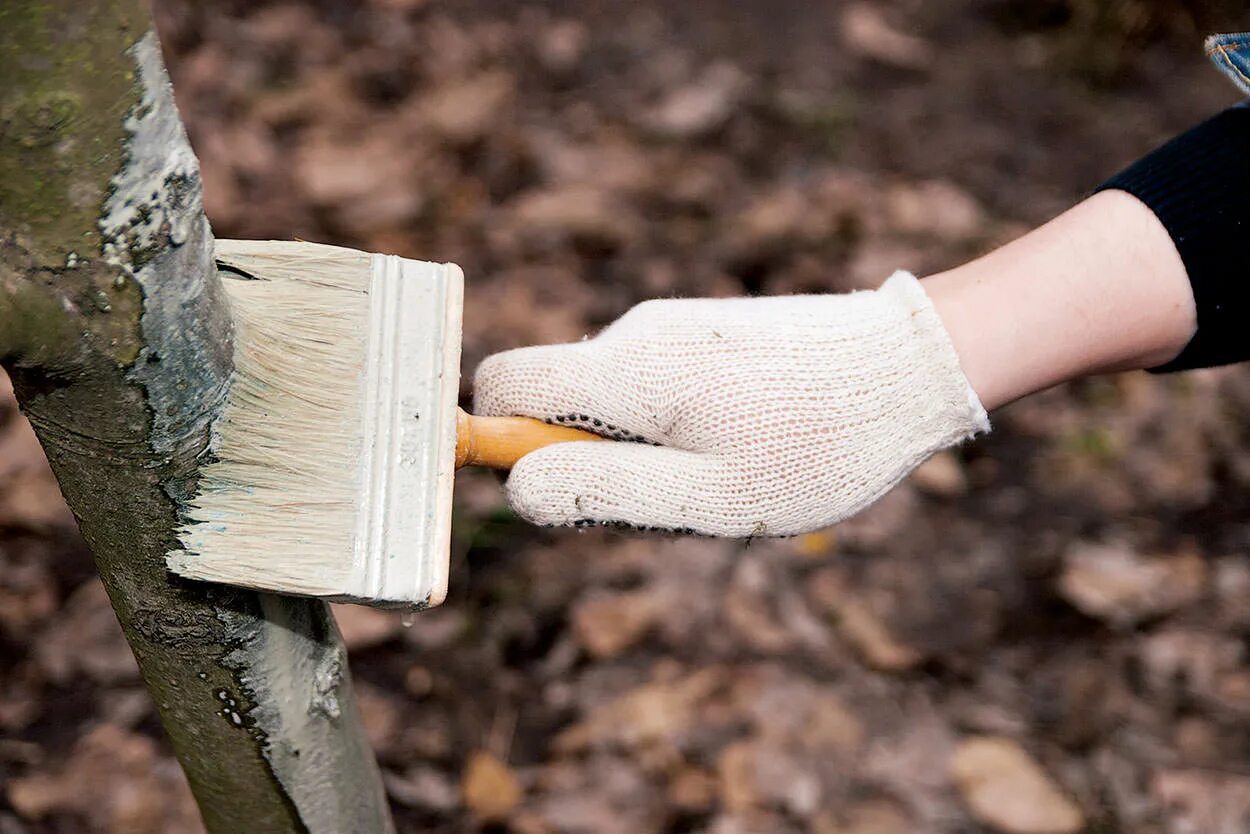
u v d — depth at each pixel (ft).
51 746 6.20
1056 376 4.01
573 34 11.03
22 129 2.19
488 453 3.92
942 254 9.07
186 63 10.11
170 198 2.44
